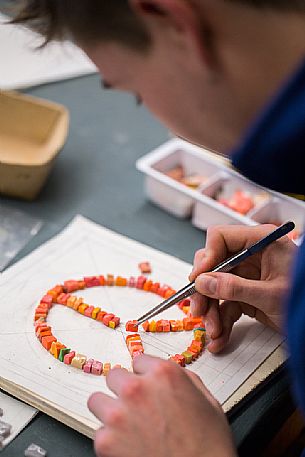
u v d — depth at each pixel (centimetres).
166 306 74
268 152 46
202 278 71
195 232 94
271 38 43
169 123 50
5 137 101
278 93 44
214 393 67
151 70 46
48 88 120
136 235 92
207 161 100
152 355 70
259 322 76
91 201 97
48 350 70
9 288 77
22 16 49
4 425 63
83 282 79
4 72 121
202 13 42
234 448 57
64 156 105
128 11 44
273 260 74
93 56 48
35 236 89
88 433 62
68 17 46
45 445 63
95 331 73
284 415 72
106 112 117
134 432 55
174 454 54
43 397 64
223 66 44
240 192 98
